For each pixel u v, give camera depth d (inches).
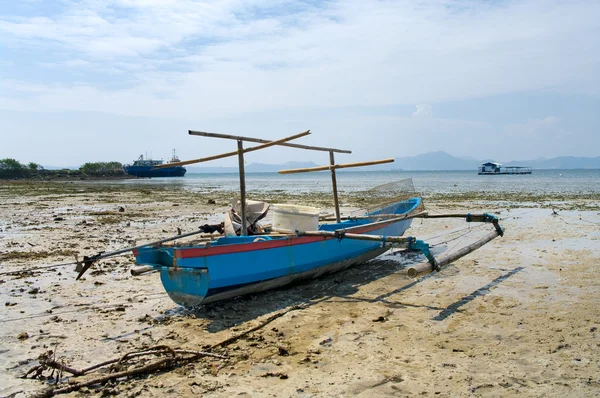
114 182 3016.7
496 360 212.2
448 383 190.7
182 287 289.7
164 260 302.0
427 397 179.9
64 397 186.5
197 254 276.2
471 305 294.8
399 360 215.0
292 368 209.2
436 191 1480.1
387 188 508.1
